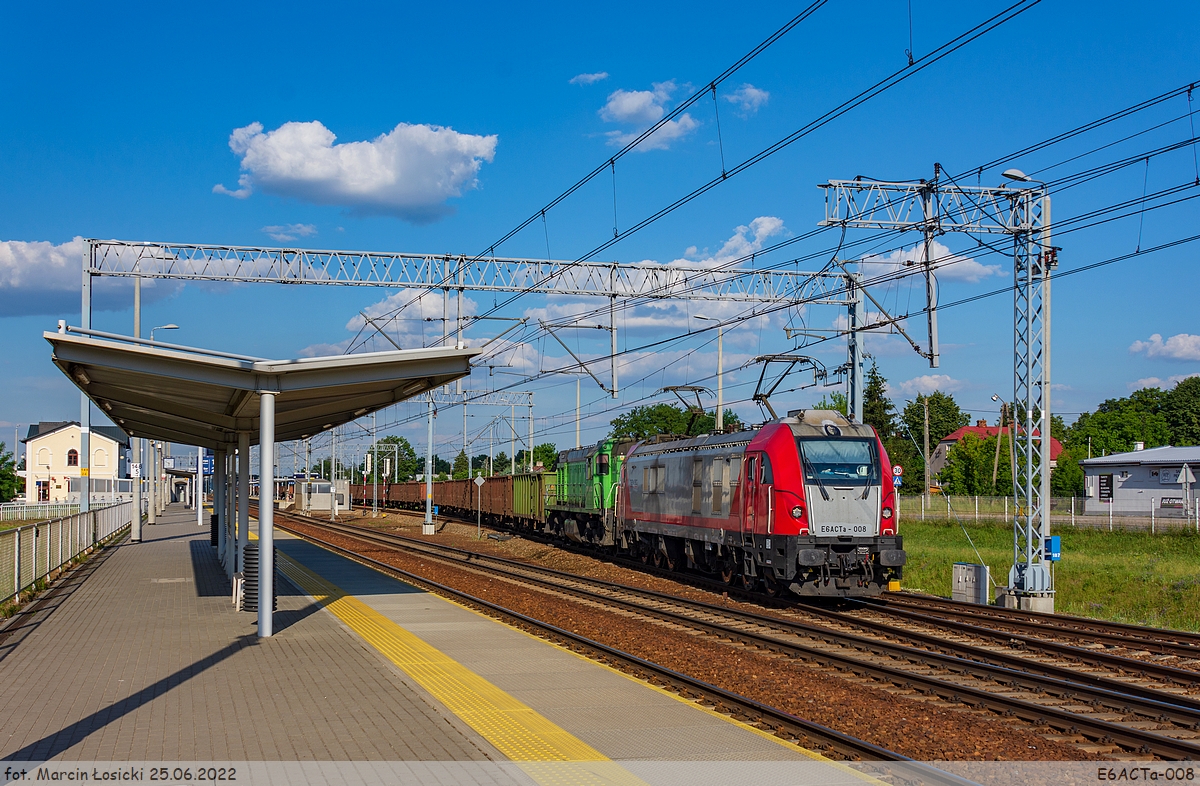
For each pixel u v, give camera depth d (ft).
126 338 41.70
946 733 30.91
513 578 88.02
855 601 70.13
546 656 41.78
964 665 41.32
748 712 32.01
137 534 123.44
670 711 31.40
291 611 57.21
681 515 84.79
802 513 64.44
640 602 68.69
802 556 62.80
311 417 64.85
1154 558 101.04
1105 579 86.89
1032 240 65.62
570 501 126.62
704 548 81.35
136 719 29.99
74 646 44.04
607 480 112.27
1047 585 65.67
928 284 70.95
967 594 71.61
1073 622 58.85
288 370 44.75
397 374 46.80
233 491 76.79
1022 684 38.24
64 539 82.33
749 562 71.10
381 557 110.11
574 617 60.75
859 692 37.45
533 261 93.66
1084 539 120.47
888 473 66.69
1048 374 65.92
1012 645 49.19
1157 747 28.55
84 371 44.73
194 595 64.64
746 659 45.19
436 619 53.67
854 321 88.48
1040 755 28.48
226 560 80.89
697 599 71.72
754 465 69.00
